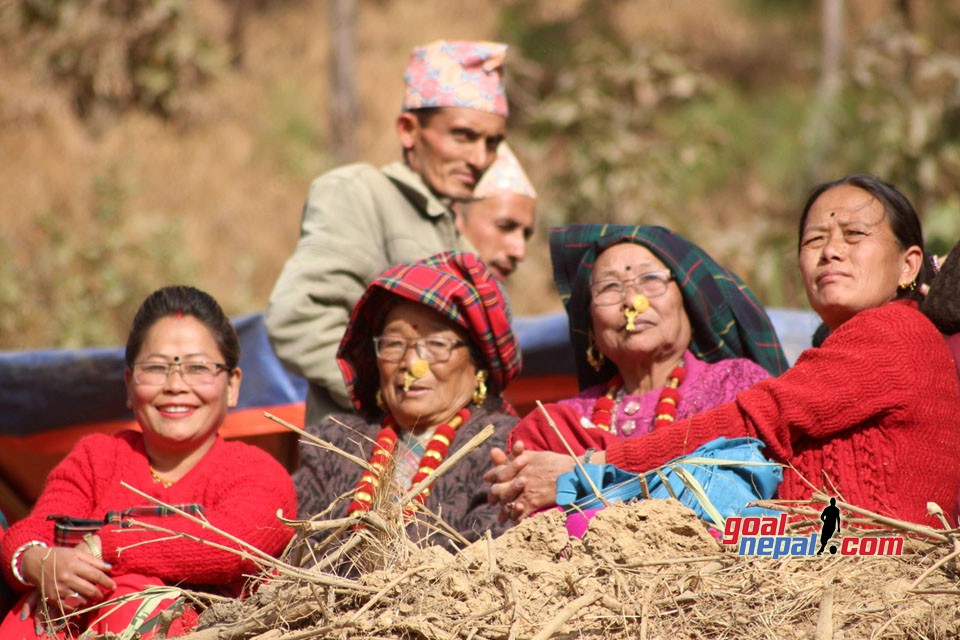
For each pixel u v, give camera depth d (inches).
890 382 325.4
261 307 1127.6
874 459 325.7
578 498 329.1
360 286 443.2
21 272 973.2
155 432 362.0
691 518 292.5
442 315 391.9
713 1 1448.1
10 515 541.3
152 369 363.3
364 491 364.5
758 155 1219.2
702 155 1171.9
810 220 359.6
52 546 343.9
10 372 519.2
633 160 1112.8
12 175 1093.8
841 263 348.8
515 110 1349.7
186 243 1101.7
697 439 332.5
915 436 326.3
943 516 287.1
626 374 389.7
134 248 1022.4
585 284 396.2
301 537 308.3
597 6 1407.5
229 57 1427.2
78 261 991.0
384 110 1421.0
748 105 1282.0
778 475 326.6
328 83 1450.5
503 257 532.1
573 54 1282.0
